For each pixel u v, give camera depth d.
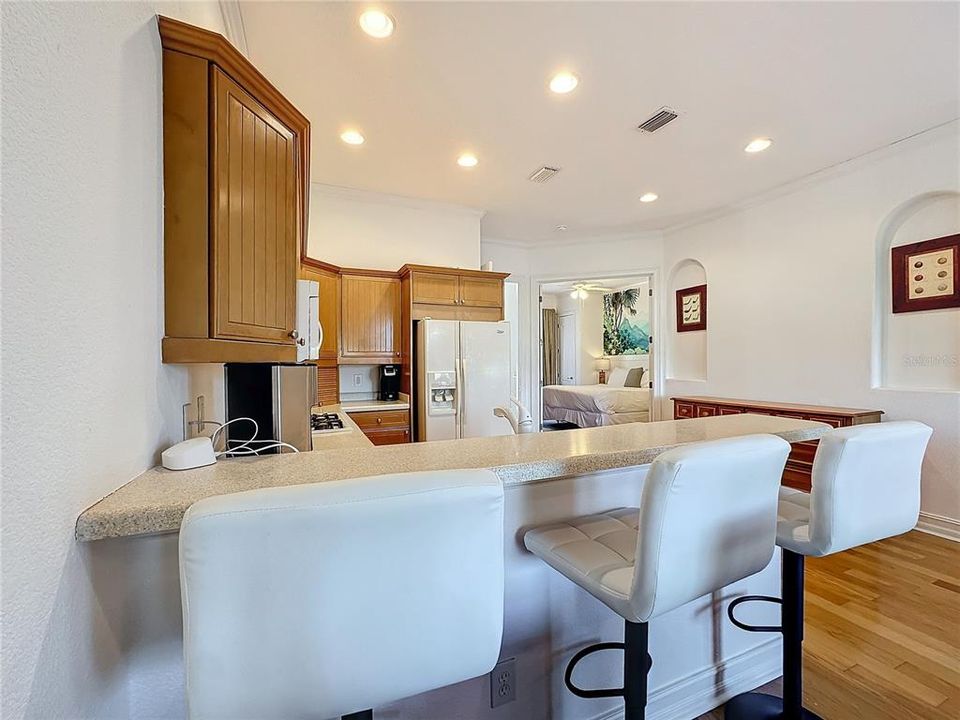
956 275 2.89
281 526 0.56
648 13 1.85
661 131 2.86
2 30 0.52
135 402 0.92
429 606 0.64
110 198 0.81
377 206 4.09
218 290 1.13
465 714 1.22
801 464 3.42
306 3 1.78
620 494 1.47
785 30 1.95
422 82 2.31
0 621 0.51
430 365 3.85
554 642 1.33
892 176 3.14
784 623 1.39
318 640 0.59
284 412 1.44
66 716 0.66
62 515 0.65
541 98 2.47
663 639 1.50
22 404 0.56
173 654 0.91
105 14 0.79
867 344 3.31
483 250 5.47
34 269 0.58
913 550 2.73
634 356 8.33
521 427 2.14
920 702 1.54
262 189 1.33
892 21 1.90
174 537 0.90
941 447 2.92
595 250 5.48
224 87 1.16
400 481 0.61
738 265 4.30
